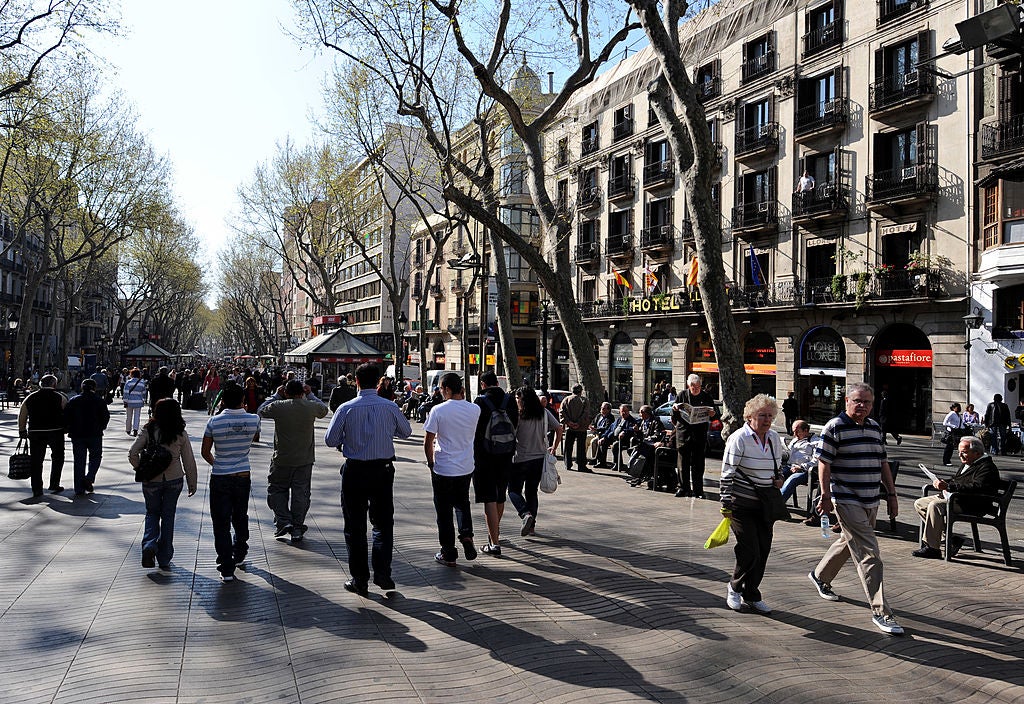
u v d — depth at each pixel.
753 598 5.16
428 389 26.52
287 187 36.94
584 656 4.26
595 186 36.84
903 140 23.23
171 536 6.02
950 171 21.64
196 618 4.79
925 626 4.95
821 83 25.95
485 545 7.04
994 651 4.49
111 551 6.54
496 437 6.73
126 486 10.14
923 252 22.41
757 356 28.77
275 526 7.79
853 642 4.61
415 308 55.00
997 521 6.87
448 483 6.29
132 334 96.19
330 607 5.06
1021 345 19.64
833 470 5.10
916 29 22.47
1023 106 19.94
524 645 4.42
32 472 9.22
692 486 10.52
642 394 33.84
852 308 23.88
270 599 5.22
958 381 21.34
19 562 6.10
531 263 13.63
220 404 5.99
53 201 28.28
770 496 5.11
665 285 32.62
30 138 24.27
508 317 18.75
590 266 37.06
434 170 25.70
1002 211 19.16
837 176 24.80
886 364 23.72
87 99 26.86
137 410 18.19
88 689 3.68
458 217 20.55
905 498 10.75
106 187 28.67
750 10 23.19
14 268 49.41
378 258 60.44
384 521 5.40
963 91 21.27
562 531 7.86
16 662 4.02
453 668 4.03
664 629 4.77
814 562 6.77
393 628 4.66
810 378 26.41
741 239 28.75
